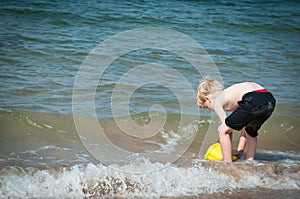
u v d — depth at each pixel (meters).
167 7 23.12
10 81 10.77
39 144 7.53
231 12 23.67
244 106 6.80
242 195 6.08
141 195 5.92
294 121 9.42
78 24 18.30
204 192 6.09
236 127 6.84
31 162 6.70
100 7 21.42
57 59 13.23
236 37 19.02
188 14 22.02
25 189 5.80
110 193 5.91
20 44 14.62
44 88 10.48
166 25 19.47
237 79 12.61
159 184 6.17
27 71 11.77
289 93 11.52
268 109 6.84
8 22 17.66
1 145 7.32
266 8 25.64
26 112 8.66
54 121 8.49
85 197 5.79
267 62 15.08
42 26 17.53
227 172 6.65
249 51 16.58
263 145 8.39
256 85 7.22
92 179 6.11
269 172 6.76
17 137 7.73
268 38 19.42
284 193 6.23
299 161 7.52
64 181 6.02
